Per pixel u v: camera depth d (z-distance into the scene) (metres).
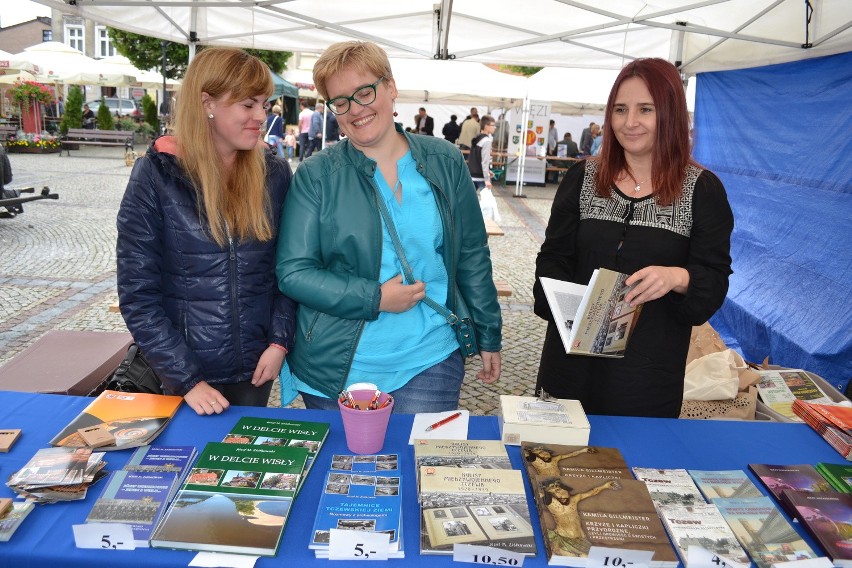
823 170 3.93
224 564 1.08
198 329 1.79
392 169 1.79
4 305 5.14
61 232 7.79
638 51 5.46
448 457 1.41
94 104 27.50
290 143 16.95
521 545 1.13
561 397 1.99
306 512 1.23
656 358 1.87
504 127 17.92
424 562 1.12
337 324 1.79
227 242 1.77
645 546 1.13
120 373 1.95
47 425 1.53
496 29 5.19
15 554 1.09
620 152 1.88
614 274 1.42
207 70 1.61
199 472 1.30
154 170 1.71
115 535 1.11
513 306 5.98
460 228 1.90
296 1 4.77
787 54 4.03
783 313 4.02
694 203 1.81
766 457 1.54
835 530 1.21
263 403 2.02
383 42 5.17
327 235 1.76
